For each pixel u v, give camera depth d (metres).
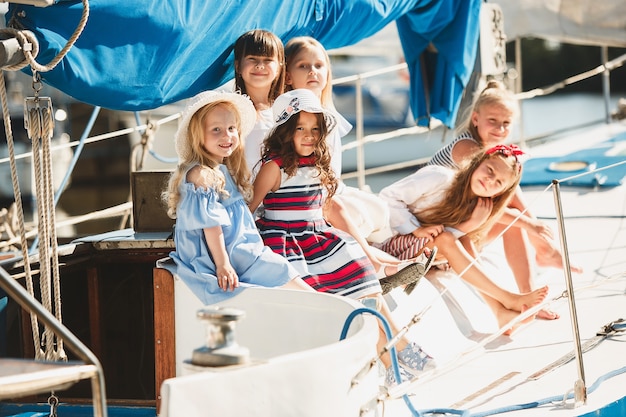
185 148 4.11
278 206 4.46
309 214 4.47
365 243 4.72
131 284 4.86
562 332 4.97
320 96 5.10
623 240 6.37
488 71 7.68
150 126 6.94
